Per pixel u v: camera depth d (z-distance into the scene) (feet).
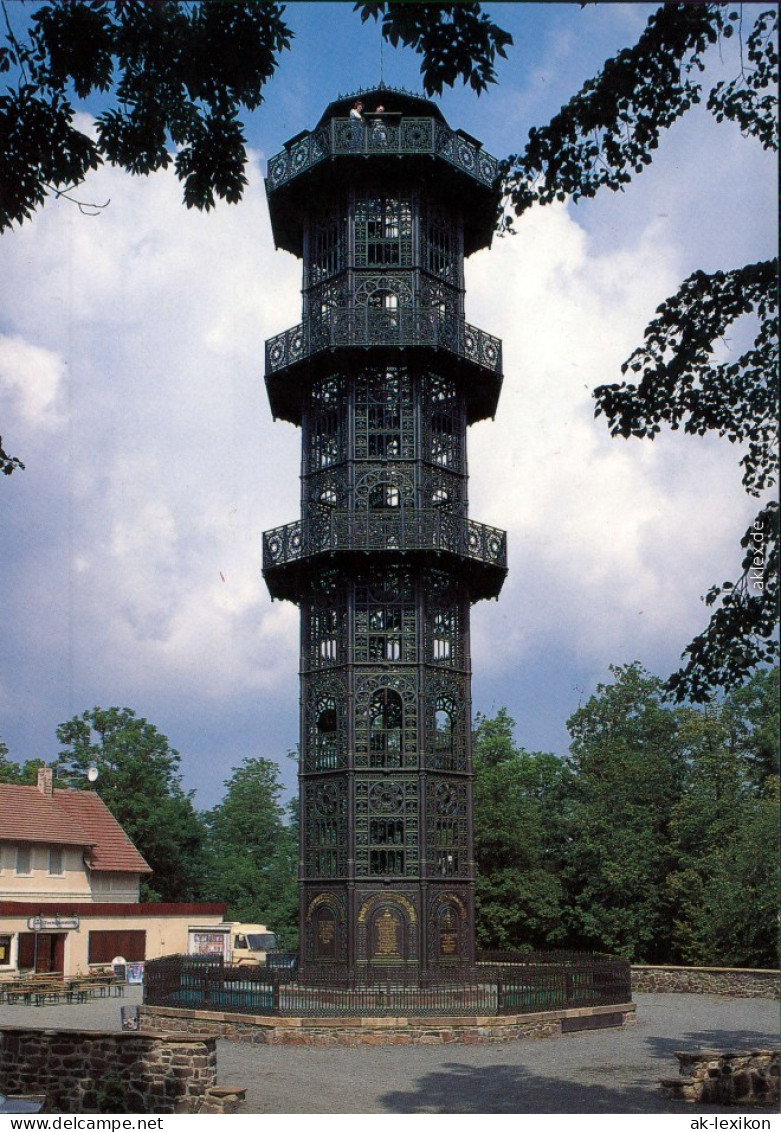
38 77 56.65
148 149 58.75
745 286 65.62
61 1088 61.93
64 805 181.78
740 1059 62.95
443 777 104.06
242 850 274.98
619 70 64.80
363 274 110.42
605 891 167.43
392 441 109.60
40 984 127.44
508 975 89.30
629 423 68.64
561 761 194.49
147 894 214.90
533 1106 60.70
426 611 105.81
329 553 104.42
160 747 229.66
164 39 56.13
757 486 66.23
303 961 102.06
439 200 114.73
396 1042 84.74
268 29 56.39
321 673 106.93
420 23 54.08
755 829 137.80
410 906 99.60
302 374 111.96
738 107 65.16
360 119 110.42
